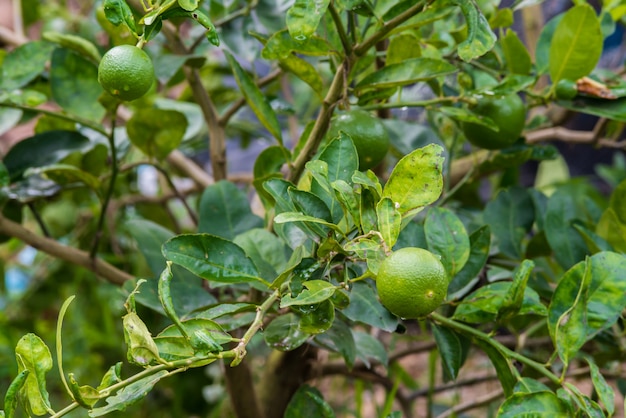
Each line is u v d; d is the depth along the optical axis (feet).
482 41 3.15
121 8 2.93
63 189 4.28
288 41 3.32
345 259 3.05
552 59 3.76
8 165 4.08
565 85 3.73
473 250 3.52
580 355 4.07
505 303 3.21
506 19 3.99
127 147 4.58
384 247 2.89
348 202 2.95
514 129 3.73
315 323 3.04
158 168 4.31
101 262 4.22
